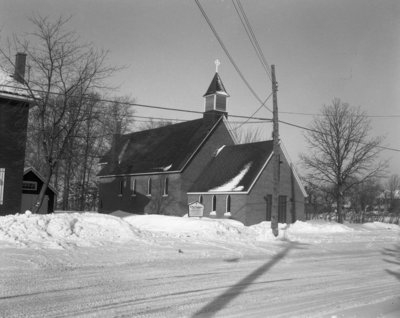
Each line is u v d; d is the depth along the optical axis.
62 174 54.03
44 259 12.17
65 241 15.05
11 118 23.89
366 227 40.69
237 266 14.23
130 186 48.66
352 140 43.84
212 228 24.31
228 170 40.16
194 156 42.78
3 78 23.84
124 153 53.09
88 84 24.03
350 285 12.48
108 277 11.09
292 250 19.45
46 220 16.70
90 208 62.84
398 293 11.68
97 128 46.25
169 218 30.30
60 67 23.34
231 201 37.28
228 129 45.59
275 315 8.73
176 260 14.30
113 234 17.50
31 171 31.94
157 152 47.81
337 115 44.75
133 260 13.51
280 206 38.41
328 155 45.09
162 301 9.30
